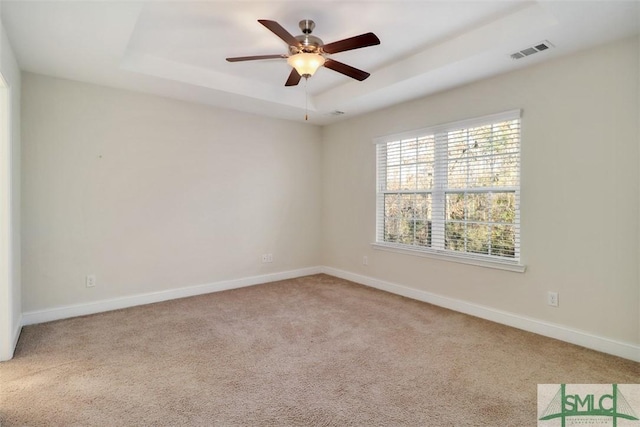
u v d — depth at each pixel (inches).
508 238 129.3
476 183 138.6
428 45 120.6
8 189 99.0
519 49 106.4
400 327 125.5
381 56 130.2
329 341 113.1
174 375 91.1
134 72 126.3
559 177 113.5
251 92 156.3
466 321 131.6
